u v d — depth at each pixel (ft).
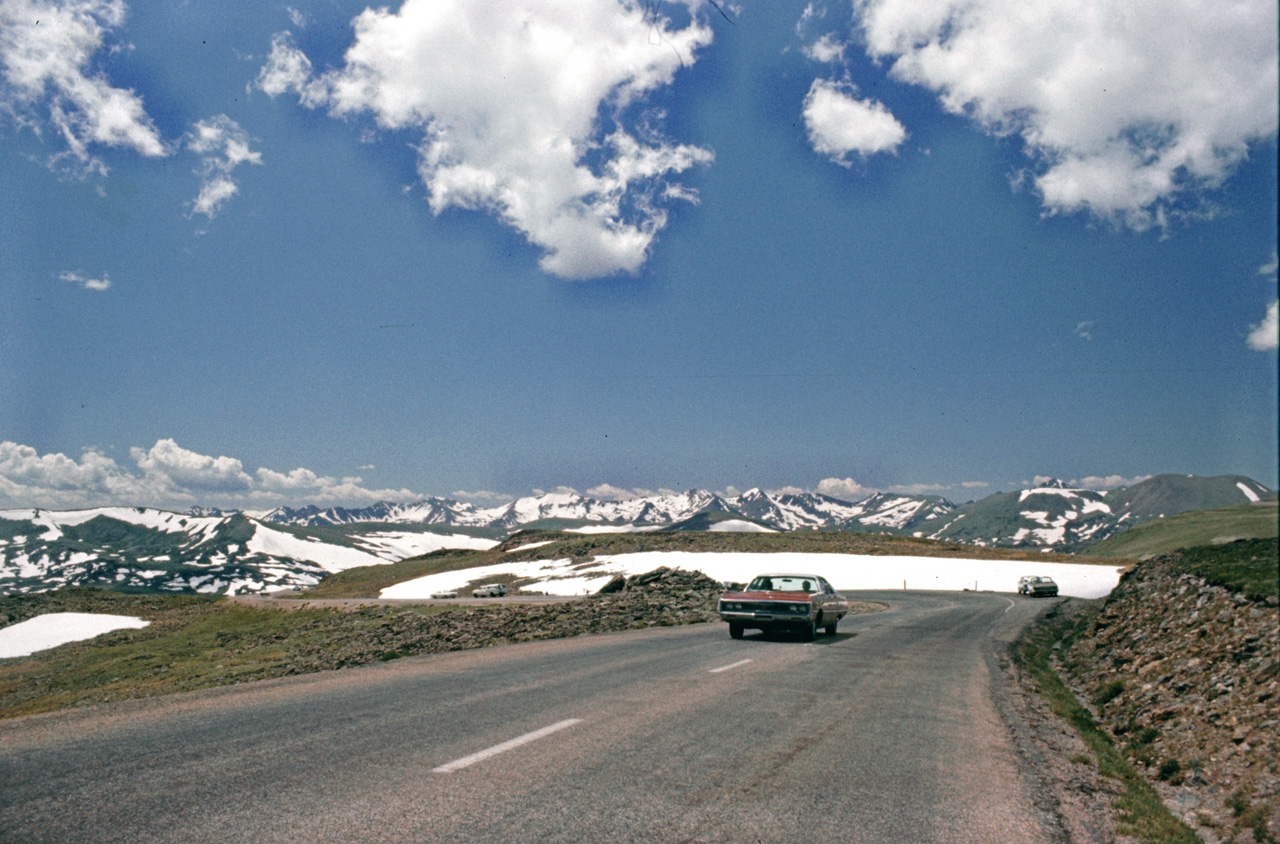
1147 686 37.35
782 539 403.54
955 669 46.57
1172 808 23.13
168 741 22.75
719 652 51.13
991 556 333.62
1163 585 54.44
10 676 206.08
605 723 26.25
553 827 15.57
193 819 15.58
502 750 21.93
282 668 67.36
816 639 63.52
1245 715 27.73
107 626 316.60
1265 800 21.17
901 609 123.34
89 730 24.40
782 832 15.93
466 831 15.16
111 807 16.31
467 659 47.21
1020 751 25.22
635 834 15.37
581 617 87.45
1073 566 279.69
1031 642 69.51
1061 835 16.93
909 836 16.11
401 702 30.04
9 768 19.51
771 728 26.43
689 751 22.62
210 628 257.75
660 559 331.57
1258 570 43.57
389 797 17.28
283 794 17.39
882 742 25.03
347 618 169.58
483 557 461.78
